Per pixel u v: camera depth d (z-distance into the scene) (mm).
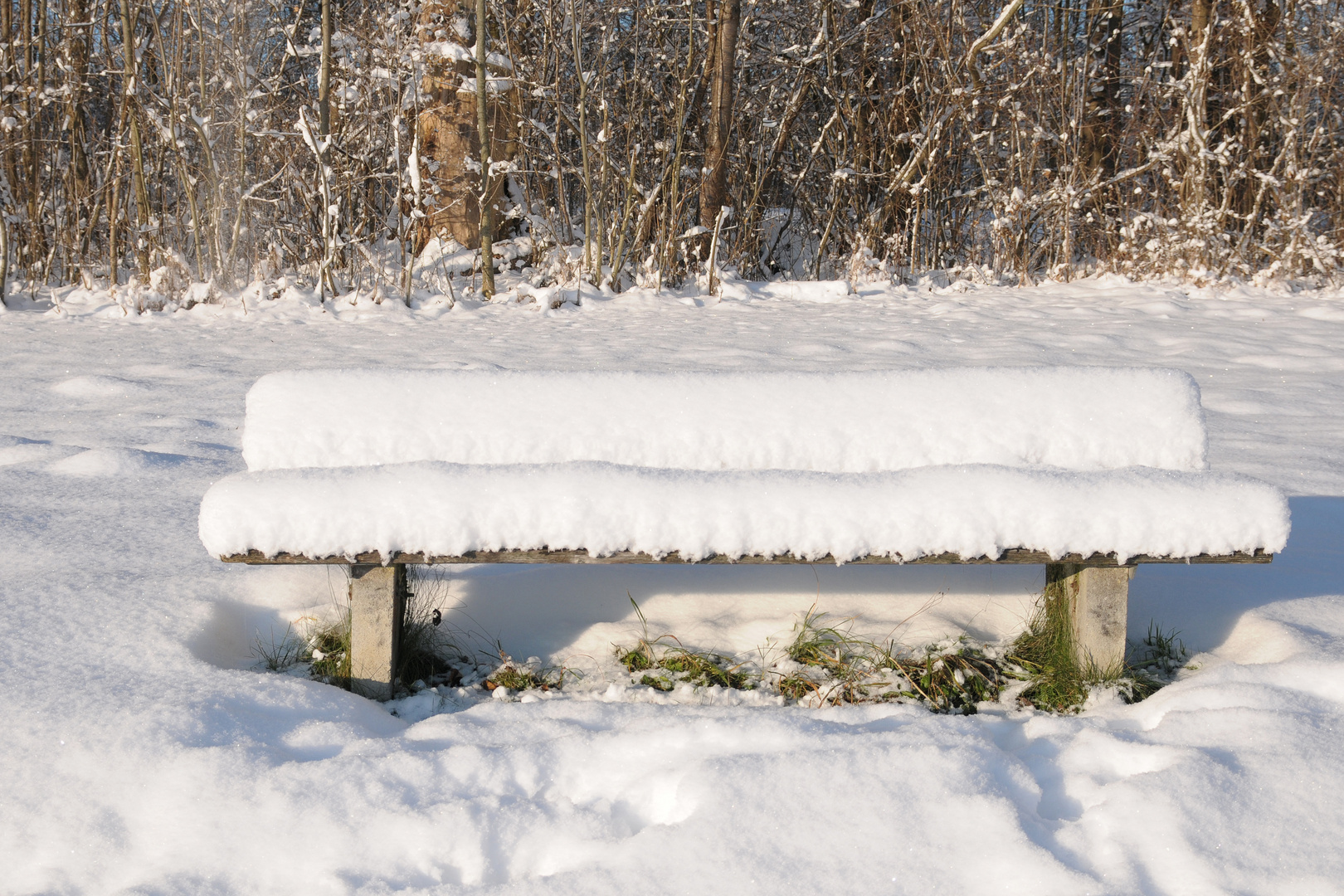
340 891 1524
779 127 14406
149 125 11938
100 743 1833
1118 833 1597
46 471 3766
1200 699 2043
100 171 13172
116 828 1662
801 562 2059
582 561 2066
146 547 2930
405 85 11547
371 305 10797
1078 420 2260
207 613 2459
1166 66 13375
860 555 2033
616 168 12625
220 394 5859
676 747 1886
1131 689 2311
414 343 8359
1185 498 2039
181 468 3902
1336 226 12156
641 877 1521
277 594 2652
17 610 2387
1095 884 1480
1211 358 7117
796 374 2342
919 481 2078
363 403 2297
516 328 9445
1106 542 2025
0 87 11789
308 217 12242
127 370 6711
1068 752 1879
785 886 1495
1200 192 12031
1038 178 14406
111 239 11727
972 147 13484
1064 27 14750
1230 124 13711
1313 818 1612
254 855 1604
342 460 2262
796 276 15141
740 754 1805
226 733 1906
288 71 14000
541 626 2672
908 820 1614
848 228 14680
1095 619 2352
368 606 2293
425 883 1569
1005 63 13414
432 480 2070
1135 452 2240
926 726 1912
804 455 2258
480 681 2438
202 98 11352
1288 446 4492
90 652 2205
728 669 2471
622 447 2262
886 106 14414
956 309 10383
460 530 2033
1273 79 12195
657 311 10656
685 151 13664
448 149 13188
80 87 12281
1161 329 8609
